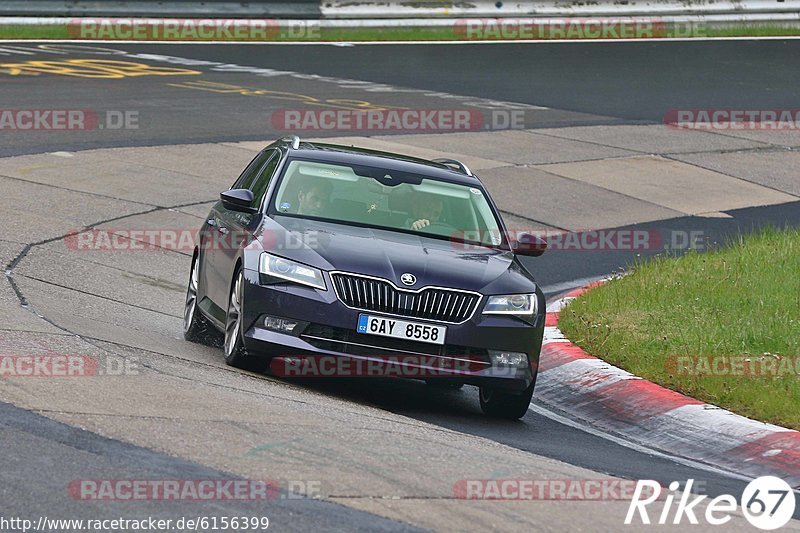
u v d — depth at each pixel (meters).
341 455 24.02
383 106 84.38
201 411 26.12
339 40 111.00
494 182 68.31
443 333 30.98
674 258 53.03
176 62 96.19
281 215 34.31
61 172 61.41
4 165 61.44
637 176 72.75
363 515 20.48
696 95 95.31
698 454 30.48
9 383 26.39
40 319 34.69
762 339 37.84
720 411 31.58
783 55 112.31
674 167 75.50
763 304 42.50
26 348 30.06
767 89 98.50
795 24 125.19
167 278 47.47
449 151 73.75
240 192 34.88
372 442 25.48
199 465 22.31
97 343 32.28
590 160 75.25
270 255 31.83
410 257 32.12
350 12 114.12
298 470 22.62
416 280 31.25
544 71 101.12
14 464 21.28
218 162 66.94
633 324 40.41
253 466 22.59
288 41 109.31
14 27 104.44
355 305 30.92
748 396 32.56
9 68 87.19
